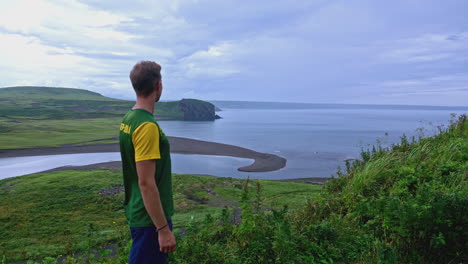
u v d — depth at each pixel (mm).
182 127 164125
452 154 6461
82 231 19234
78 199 28297
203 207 23812
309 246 4082
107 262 4539
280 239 3914
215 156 65562
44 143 85562
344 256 4004
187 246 4047
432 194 3965
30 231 19734
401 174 5676
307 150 74500
